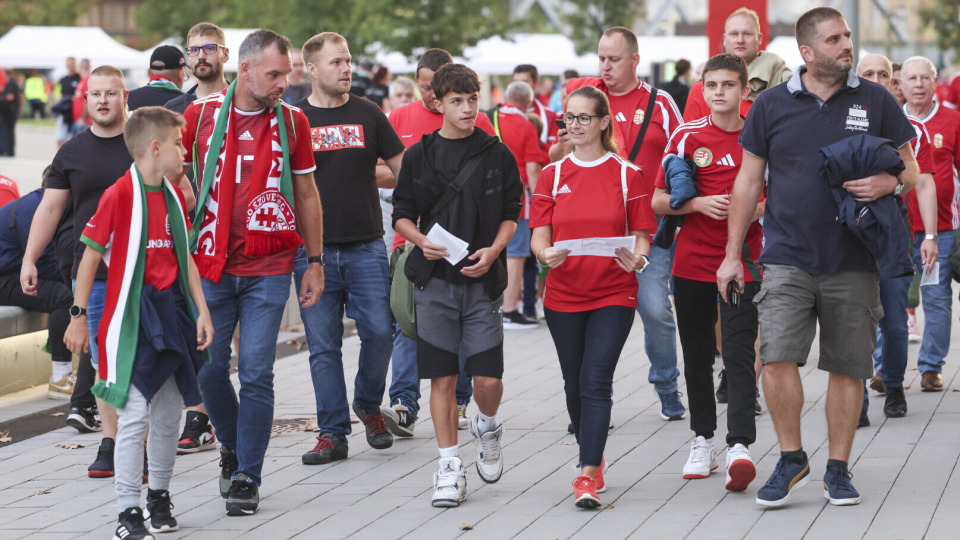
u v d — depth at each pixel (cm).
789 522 1180
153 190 1168
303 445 1595
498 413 1770
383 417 1595
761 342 1228
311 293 1338
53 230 1480
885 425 1614
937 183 1838
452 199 1280
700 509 1240
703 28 8925
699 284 1359
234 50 5675
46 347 1920
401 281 1299
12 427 1744
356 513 1268
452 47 6072
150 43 10106
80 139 1427
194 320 1193
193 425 1574
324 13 6362
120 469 1166
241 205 1269
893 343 1638
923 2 10350
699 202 1319
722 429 1625
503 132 2373
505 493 1332
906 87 1877
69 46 6625
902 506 1223
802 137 1198
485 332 1292
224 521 1249
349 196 1492
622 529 1178
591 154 1280
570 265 1265
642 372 2077
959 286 3288
